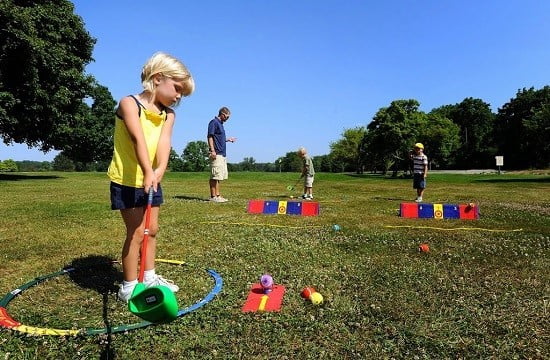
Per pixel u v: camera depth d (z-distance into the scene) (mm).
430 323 3158
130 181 3549
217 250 5344
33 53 20828
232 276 4270
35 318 3262
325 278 4215
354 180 28078
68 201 10812
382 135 40656
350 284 4031
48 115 23906
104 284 4055
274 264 4715
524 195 14000
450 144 48906
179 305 3506
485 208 9852
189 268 4527
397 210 9289
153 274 3795
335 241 5879
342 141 66500
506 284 4031
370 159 46406
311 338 2918
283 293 3750
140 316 2314
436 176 33938
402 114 40625
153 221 3729
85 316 3312
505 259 4949
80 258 5027
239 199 11430
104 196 12359
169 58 3660
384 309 3416
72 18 25703
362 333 3002
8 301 3582
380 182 24609
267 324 3121
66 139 28578
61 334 2920
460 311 3371
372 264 4738
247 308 3424
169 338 2912
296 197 12602
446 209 8227
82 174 34219
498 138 70000
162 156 3707
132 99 3523
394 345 2830
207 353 2719
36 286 3988
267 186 18141
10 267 4699
